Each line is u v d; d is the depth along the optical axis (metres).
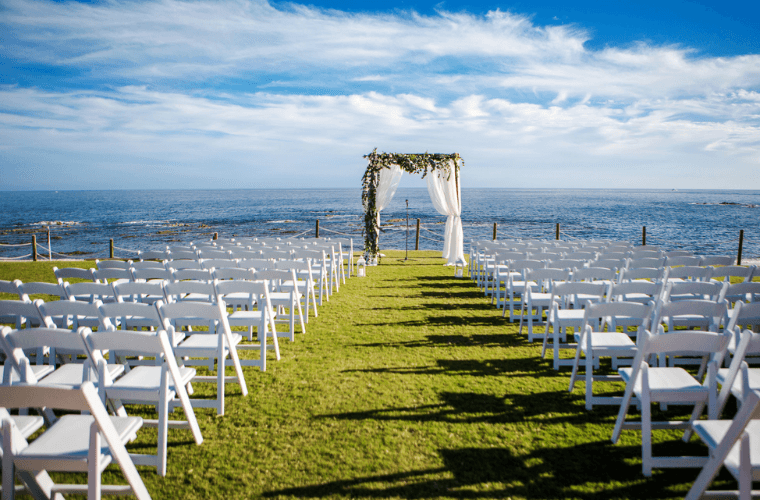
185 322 4.34
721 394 2.51
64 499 2.43
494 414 3.35
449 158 10.68
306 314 5.92
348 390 3.77
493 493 2.44
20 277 9.34
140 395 2.62
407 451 2.84
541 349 4.88
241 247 7.60
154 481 2.54
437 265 11.39
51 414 2.91
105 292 4.02
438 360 4.52
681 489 2.47
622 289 4.02
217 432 3.09
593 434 3.07
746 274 4.74
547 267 5.68
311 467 2.67
